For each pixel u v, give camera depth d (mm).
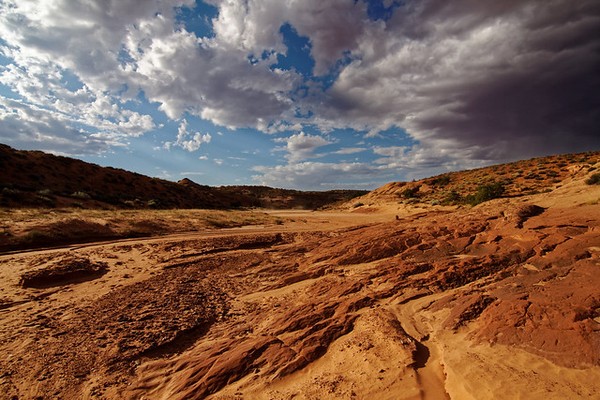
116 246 18016
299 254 16141
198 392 5691
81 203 39344
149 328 8406
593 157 50812
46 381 6266
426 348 6344
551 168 51969
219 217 33750
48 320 8938
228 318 9398
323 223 36344
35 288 11602
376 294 8938
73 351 7305
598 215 11445
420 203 50438
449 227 13633
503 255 10039
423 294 8695
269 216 41375
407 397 5004
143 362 7012
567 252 9031
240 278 13133
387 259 12164
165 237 22219
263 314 9289
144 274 13461
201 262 15172
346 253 13555
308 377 5891
